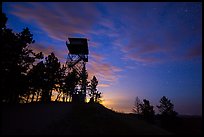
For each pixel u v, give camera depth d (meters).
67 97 50.84
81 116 18.70
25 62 26.03
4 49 23.09
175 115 51.03
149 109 54.94
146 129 16.72
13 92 25.23
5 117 14.98
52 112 19.39
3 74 22.91
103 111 23.12
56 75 40.38
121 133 14.04
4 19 22.50
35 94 39.28
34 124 13.91
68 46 36.75
